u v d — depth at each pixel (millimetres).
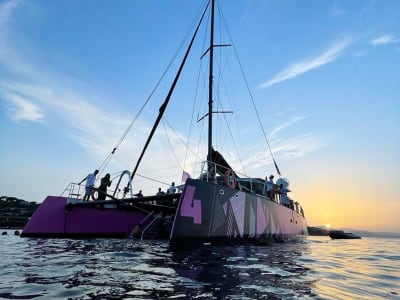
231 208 11156
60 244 9625
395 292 4359
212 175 11547
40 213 12672
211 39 14594
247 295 3723
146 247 8883
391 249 13852
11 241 10469
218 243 10250
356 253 10789
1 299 3295
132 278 4465
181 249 8391
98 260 6172
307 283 4613
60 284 4012
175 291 3777
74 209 13414
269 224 13719
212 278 4645
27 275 4574
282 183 18156
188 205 9695
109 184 14641
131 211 15047
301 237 19172
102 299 3350
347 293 4141
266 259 7199
